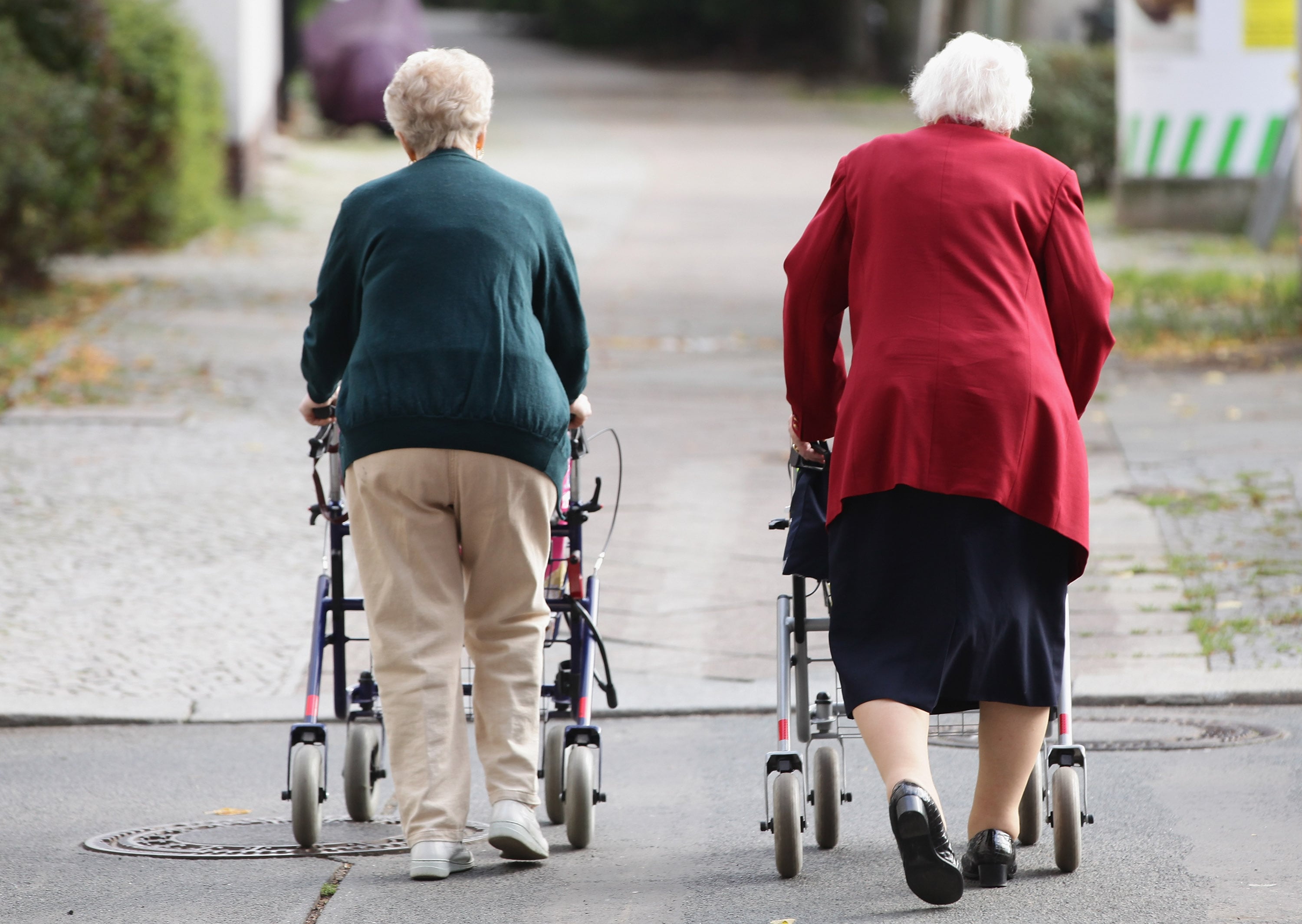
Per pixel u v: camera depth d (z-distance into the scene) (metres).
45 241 56.69
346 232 16.34
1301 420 38.53
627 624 26.72
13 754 21.73
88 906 15.54
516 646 16.50
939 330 14.38
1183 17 77.50
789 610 16.53
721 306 57.56
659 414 41.38
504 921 14.91
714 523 31.94
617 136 125.38
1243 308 54.34
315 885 16.06
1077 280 14.67
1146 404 41.28
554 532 17.62
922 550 14.35
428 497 15.88
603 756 21.25
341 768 21.05
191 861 16.98
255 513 32.59
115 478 34.81
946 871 13.62
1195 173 78.75
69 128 58.25
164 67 67.06
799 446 15.95
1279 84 77.06
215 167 75.81
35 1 63.59
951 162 14.83
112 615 27.00
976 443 14.20
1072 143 93.81
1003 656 14.48
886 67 184.38
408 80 16.72
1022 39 137.88
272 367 45.66
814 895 15.54
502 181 16.59
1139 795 18.70
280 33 110.50
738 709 23.25
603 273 64.50
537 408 15.95
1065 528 14.38
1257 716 22.20
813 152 116.19
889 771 13.90
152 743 22.20
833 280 15.27
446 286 15.92
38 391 42.03
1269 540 29.47
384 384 15.78
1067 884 15.62
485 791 20.09
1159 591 27.17
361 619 26.98
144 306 54.75
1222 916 14.62
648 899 15.52
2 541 30.59
